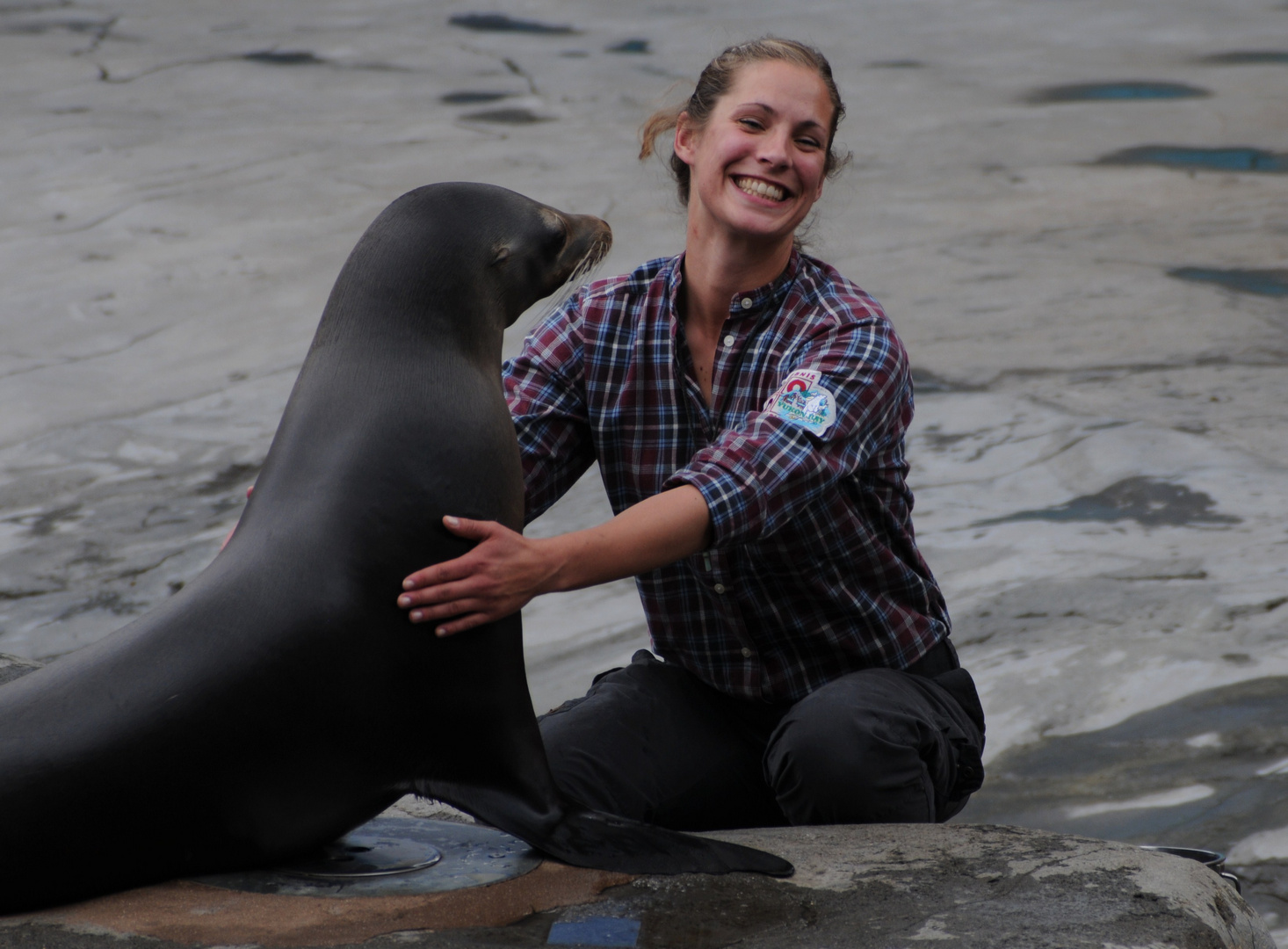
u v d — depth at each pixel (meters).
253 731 4.66
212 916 4.57
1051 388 16.23
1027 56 36.09
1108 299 19.41
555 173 26.45
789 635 6.45
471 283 5.31
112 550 13.87
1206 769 8.89
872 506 6.27
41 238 24.23
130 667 4.58
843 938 4.46
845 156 7.34
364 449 4.93
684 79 7.40
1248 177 25.52
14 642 12.11
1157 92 32.09
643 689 6.61
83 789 4.48
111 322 20.67
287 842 4.94
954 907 4.68
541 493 6.59
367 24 41.41
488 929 4.56
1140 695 9.90
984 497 13.62
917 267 21.28
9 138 30.30
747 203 6.14
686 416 6.44
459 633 4.96
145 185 27.00
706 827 6.61
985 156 27.67
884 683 6.13
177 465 15.90
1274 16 39.66
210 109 32.78
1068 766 9.12
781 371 6.14
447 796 5.19
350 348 5.12
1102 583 11.61
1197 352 17.20
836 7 42.50
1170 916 4.59
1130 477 13.64
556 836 5.14
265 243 23.75
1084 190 25.25
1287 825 8.16
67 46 38.81
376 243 5.27
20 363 19.17
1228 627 10.66
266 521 4.87
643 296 6.54
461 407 5.11
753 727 6.68
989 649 10.77
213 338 19.95
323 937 4.45
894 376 6.00
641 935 4.53
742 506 5.43
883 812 5.89
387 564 4.85
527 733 5.27
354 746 4.88
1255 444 14.30
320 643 4.72
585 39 38.75
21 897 4.55
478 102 32.78
